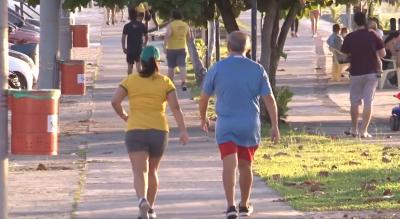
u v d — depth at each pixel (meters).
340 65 87.12
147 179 31.84
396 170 42.16
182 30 76.00
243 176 32.72
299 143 50.88
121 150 48.91
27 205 35.09
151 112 31.83
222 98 32.06
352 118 54.16
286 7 58.19
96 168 43.47
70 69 60.56
